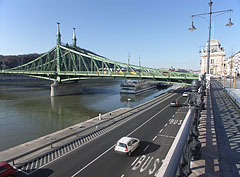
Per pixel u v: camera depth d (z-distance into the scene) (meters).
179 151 2.52
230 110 17.98
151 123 30.28
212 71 88.56
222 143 9.24
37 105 60.38
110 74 68.94
